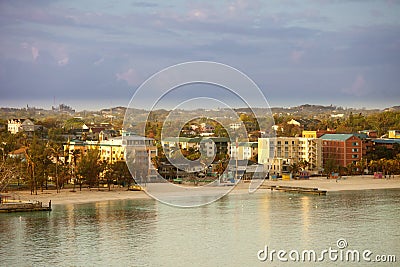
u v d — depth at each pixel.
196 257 116.56
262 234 137.12
